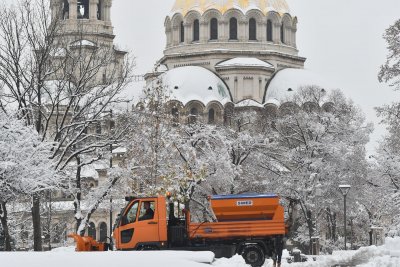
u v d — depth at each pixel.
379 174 83.69
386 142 84.56
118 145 68.06
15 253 32.78
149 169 67.38
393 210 75.50
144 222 42.66
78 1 137.38
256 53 148.38
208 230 42.84
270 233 42.91
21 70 55.22
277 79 145.75
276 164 105.00
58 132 55.97
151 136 68.06
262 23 150.25
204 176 72.50
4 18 55.78
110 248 44.31
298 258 54.34
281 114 123.50
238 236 42.84
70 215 111.56
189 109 136.38
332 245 102.50
